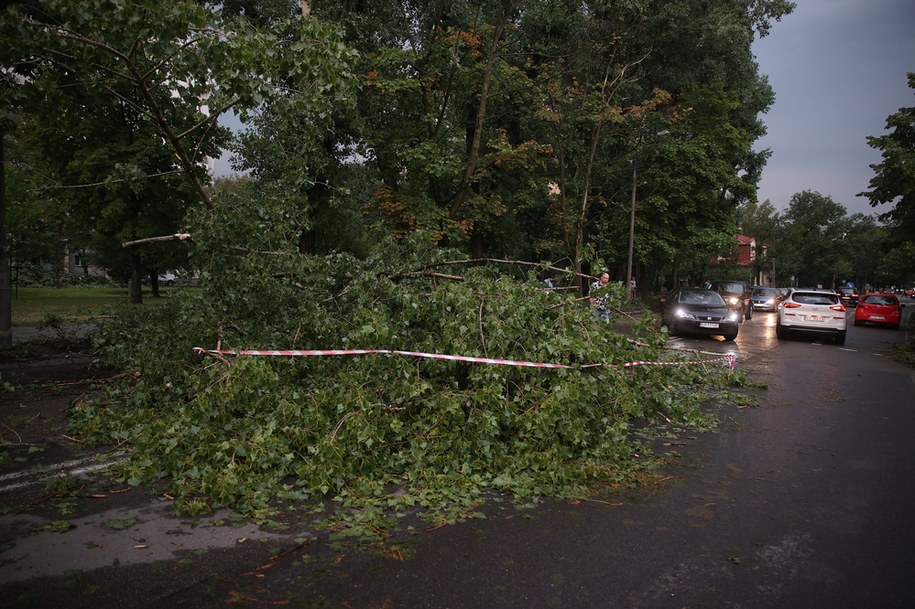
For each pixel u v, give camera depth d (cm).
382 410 540
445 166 1714
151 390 654
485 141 2112
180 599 304
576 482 502
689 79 2534
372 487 461
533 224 2625
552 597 318
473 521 420
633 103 2406
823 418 800
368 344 576
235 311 712
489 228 2173
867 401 940
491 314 623
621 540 395
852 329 2856
